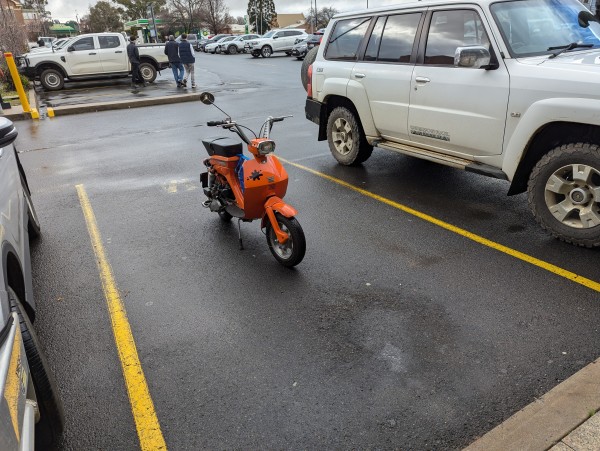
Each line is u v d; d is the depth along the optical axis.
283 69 23.75
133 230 5.29
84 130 11.22
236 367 3.08
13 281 2.64
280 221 4.21
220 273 4.27
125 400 2.85
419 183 6.27
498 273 4.00
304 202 5.84
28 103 14.23
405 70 5.57
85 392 2.92
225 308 3.73
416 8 5.57
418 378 2.90
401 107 5.68
